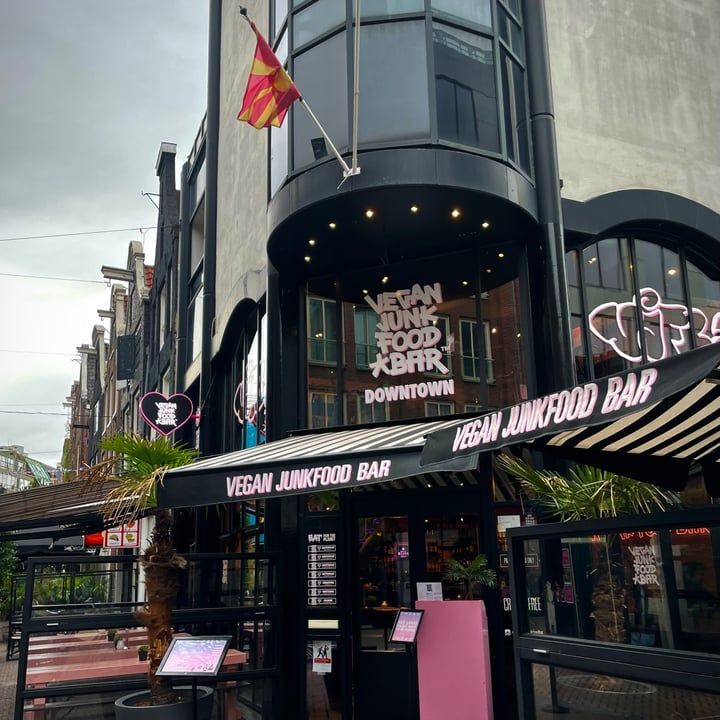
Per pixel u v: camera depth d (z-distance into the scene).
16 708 7.44
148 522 20.34
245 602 8.96
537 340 9.87
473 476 9.52
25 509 12.12
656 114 11.95
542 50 10.86
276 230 10.16
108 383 39.28
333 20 10.34
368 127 9.60
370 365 10.57
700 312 11.60
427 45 9.76
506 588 8.93
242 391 14.78
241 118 9.38
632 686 4.57
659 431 5.34
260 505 12.29
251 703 8.69
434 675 7.88
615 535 4.83
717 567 4.09
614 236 11.16
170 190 23.70
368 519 9.80
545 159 10.34
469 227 10.09
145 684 7.89
